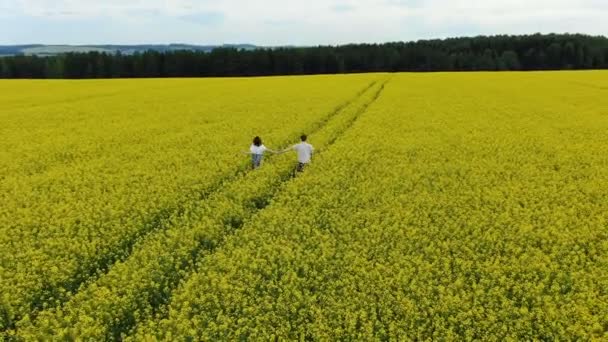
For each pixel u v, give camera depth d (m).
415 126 27.47
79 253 11.59
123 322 9.49
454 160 20.20
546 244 12.14
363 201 14.96
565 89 47.44
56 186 16.62
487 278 10.46
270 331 8.83
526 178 17.67
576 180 17.64
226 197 15.34
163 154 21.06
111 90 51.00
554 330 8.67
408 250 11.54
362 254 11.42
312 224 13.26
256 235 12.43
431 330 8.78
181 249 11.55
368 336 8.45
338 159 19.78
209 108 35.38
